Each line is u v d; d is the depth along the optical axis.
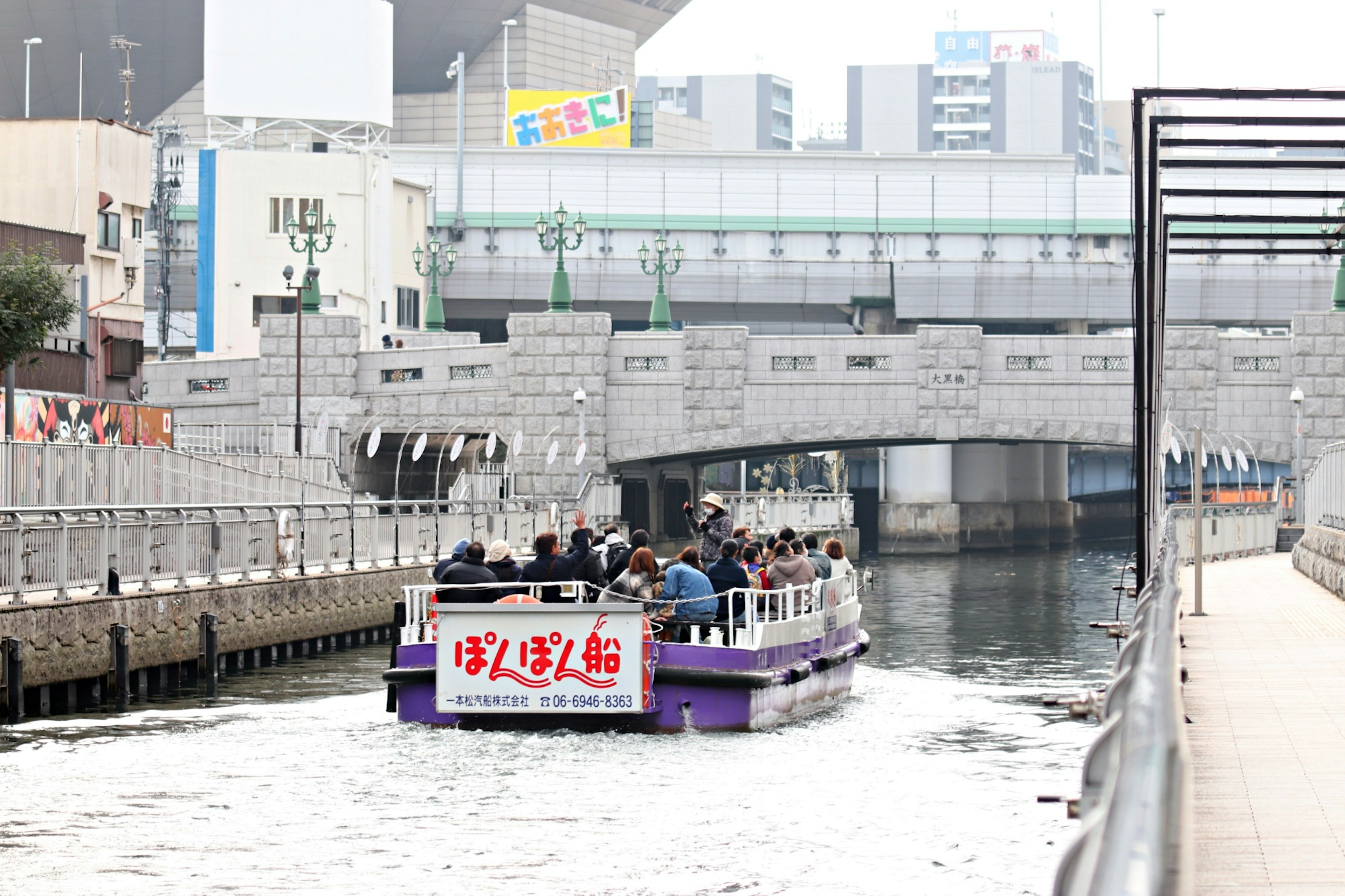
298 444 122.06
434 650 48.28
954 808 39.50
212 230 175.38
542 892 31.16
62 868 32.84
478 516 108.31
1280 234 57.09
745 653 48.06
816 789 41.56
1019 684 69.19
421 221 196.62
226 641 69.62
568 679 46.66
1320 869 21.78
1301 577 88.38
